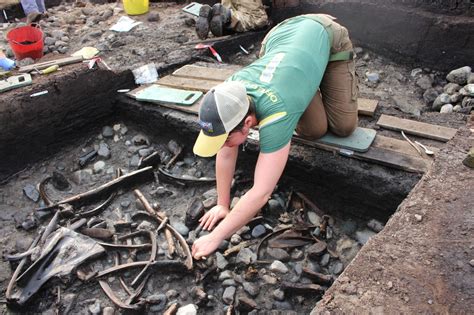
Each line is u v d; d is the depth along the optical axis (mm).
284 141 2199
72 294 2775
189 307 2678
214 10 4797
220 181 2650
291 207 3336
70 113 3984
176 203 3445
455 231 2234
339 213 3289
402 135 3256
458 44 4270
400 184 2914
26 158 3859
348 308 1961
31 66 4023
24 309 2740
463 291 1977
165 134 3990
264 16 5062
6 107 3590
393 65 4676
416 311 1920
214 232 2367
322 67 2512
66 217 3264
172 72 4422
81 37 4988
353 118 3014
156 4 5840
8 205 3523
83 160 3885
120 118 4289
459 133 2877
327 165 3129
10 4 6094
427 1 4363
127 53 4570
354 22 4793
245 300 2646
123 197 3529
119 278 2855
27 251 2969
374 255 2174
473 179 2506
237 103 2105
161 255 2982
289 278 2848
